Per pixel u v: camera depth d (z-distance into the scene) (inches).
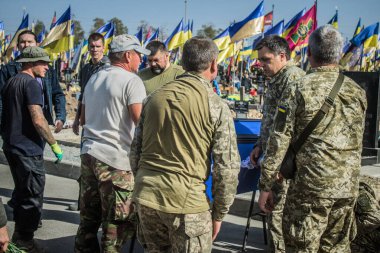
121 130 142.1
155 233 107.3
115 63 146.8
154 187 102.6
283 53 152.5
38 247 177.2
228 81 1365.7
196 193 102.7
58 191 281.0
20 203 170.2
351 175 113.3
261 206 119.8
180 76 109.6
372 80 397.7
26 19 661.3
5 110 171.9
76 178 316.5
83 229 153.3
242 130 175.3
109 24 874.8
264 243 198.1
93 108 145.0
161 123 103.7
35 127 165.8
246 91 1188.5
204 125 102.3
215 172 104.4
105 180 140.6
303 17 627.2
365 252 146.6
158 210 101.7
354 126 114.0
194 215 101.7
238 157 105.6
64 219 224.2
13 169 172.9
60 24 717.9
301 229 114.1
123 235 143.6
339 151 111.8
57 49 720.3
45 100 203.8
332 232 117.6
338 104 112.8
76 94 893.2
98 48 213.3
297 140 115.0
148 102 108.5
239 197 242.1
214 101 104.0
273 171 115.3
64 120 215.3
